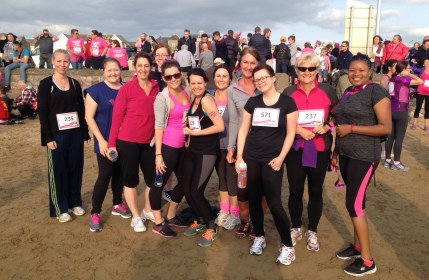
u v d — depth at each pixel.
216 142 3.85
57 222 4.57
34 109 11.50
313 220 3.82
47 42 13.61
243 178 3.54
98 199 4.26
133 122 3.96
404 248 3.91
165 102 3.82
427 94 10.03
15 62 12.27
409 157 7.78
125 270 3.53
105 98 4.12
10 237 4.20
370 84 3.20
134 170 4.12
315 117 3.49
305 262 3.63
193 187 3.90
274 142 3.39
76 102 4.36
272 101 3.40
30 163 7.33
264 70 3.33
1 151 8.22
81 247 3.97
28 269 3.55
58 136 4.28
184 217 4.54
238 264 3.61
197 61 13.44
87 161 7.52
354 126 3.18
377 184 6.08
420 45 13.29
